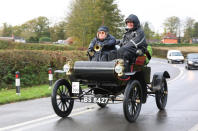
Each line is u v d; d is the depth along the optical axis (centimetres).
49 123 693
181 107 901
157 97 834
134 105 706
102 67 672
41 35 12194
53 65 1716
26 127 657
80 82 736
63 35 11550
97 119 735
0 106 938
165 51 6888
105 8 5725
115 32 5728
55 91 714
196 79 1847
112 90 748
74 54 1969
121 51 718
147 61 795
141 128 642
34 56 1594
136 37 730
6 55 1445
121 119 736
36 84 1555
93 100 700
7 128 650
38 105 955
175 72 2503
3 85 1393
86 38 5147
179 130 623
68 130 629
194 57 3006
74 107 904
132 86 681
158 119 732
